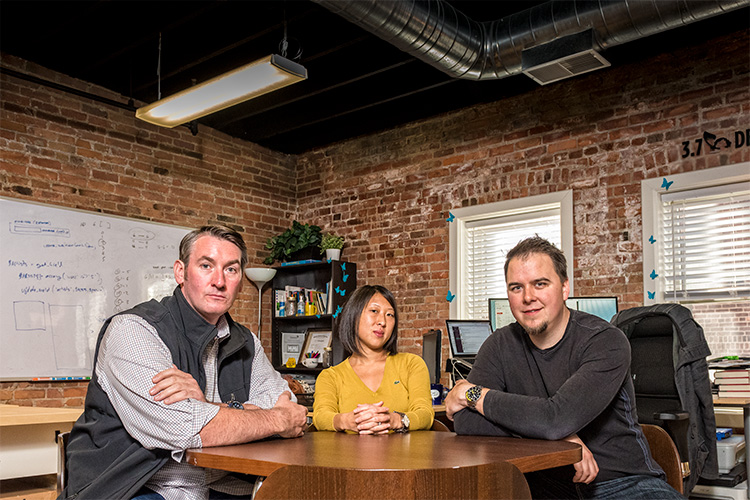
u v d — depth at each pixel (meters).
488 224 5.48
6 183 4.70
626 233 4.66
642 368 3.30
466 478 1.35
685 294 4.44
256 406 2.06
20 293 4.64
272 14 4.38
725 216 4.34
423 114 5.83
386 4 3.49
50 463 3.27
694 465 2.88
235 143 6.32
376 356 2.86
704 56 4.46
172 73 4.95
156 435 1.68
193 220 5.86
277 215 6.63
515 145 5.32
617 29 3.62
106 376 1.84
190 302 2.02
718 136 4.35
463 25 3.97
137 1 4.41
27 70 4.89
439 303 5.61
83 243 5.03
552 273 2.00
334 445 1.77
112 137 5.36
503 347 2.18
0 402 4.49
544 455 1.58
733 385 3.65
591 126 4.93
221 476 1.99
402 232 5.94
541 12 3.87
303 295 6.21
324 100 5.75
